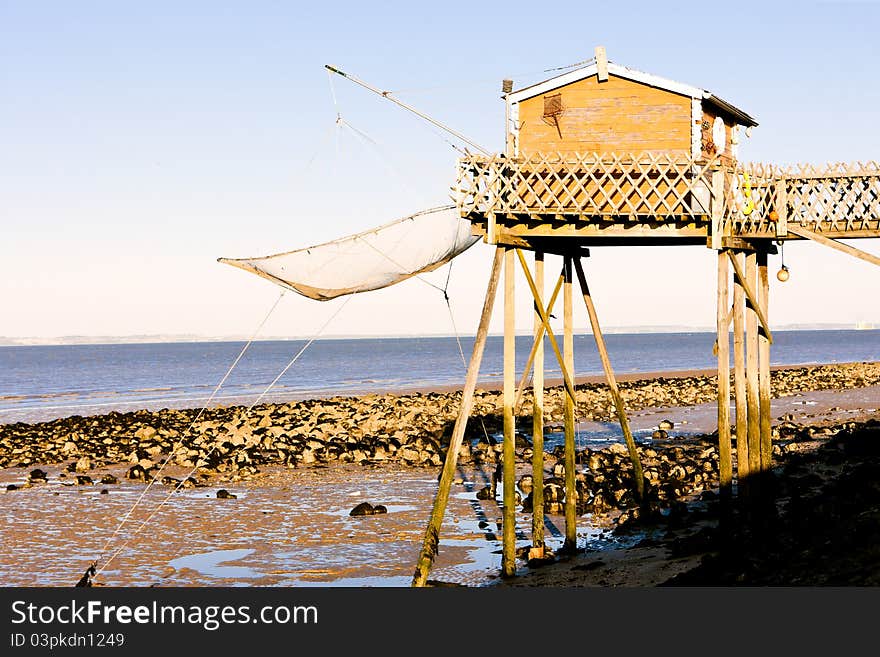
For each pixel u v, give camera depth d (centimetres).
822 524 2180
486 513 3086
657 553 2323
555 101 2320
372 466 4178
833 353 19588
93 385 12412
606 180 2214
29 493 3606
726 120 2466
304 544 2703
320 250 2412
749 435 2311
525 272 2323
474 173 2167
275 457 4397
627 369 13800
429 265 2519
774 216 2125
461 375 13125
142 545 2733
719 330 2172
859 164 2056
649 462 3847
